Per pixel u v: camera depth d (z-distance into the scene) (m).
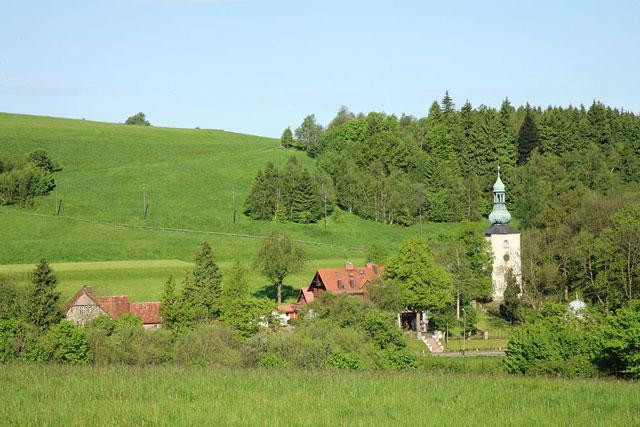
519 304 131.62
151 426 48.41
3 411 50.94
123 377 62.59
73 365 69.00
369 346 87.50
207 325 86.12
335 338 86.06
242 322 97.00
